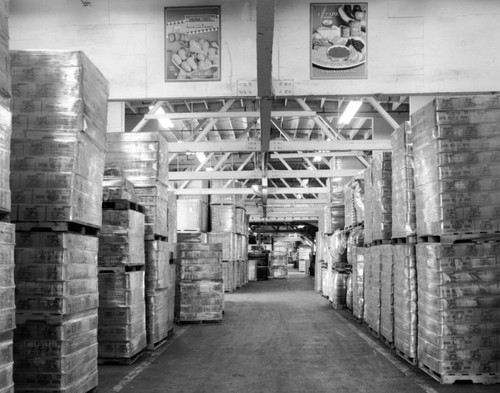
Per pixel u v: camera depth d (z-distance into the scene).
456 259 5.97
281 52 7.16
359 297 10.98
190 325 11.05
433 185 6.20
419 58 7.14
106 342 7.08
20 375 4.87
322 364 7.11
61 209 4.95
